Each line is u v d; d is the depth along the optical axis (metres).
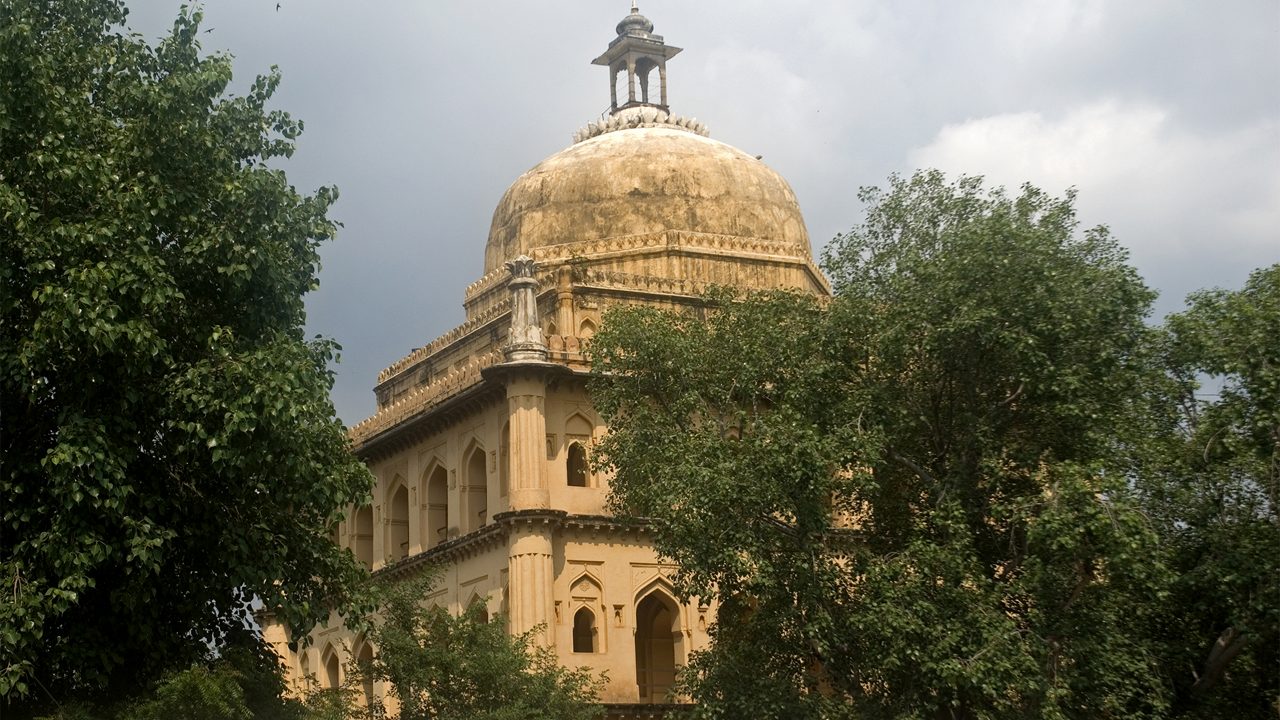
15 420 23.09
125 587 22.83
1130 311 28.59
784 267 44.62
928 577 26.78
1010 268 27.81
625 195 44.75
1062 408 27.30
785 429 27.70
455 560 41.62
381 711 34.44
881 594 26.73
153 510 23.58
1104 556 26.67
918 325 28.02
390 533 45.75
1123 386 28.64
